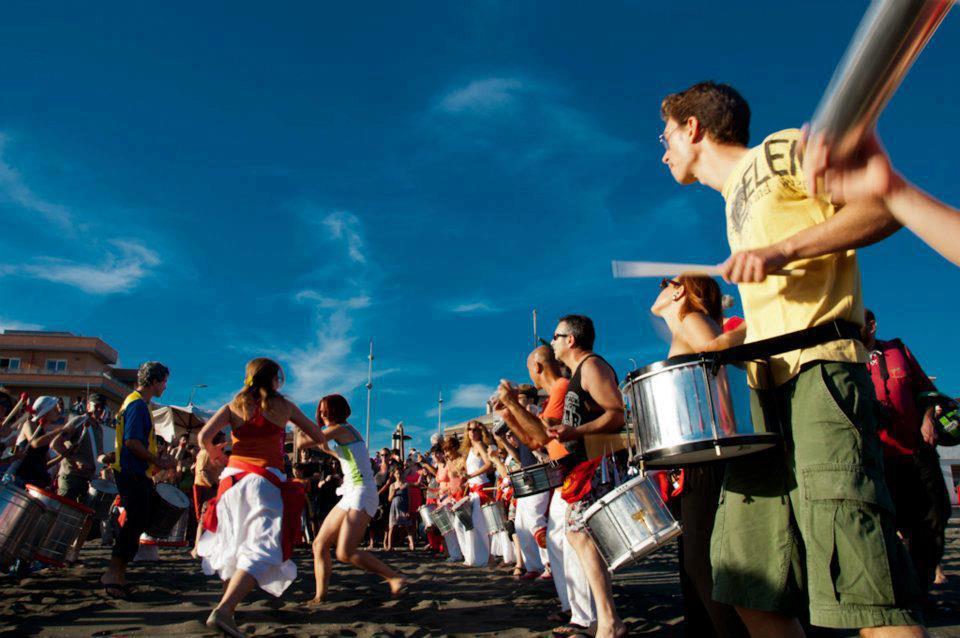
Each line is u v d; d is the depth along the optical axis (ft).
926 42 2.18
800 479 5.91
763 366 6.53
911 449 14.17
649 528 9.68
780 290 6.44
